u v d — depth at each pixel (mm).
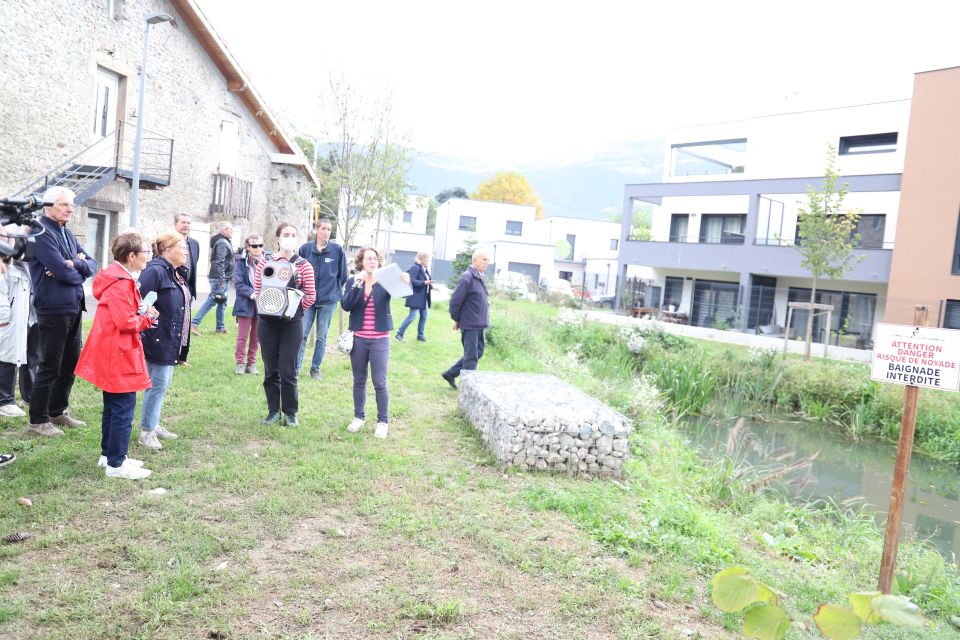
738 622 3391
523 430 5594
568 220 51062
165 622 2928
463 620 3186
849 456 10961
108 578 3230
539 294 32750
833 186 18172
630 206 27531
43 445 4871
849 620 1382
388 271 5996
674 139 28531
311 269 6113
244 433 5699
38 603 2965
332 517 4250
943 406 12570
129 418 4469
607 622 3307
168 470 4695
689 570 4012
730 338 23141
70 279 4934
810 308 17641
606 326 18609
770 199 23719
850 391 13664
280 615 3076
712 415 12984
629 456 6594
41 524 3715
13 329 5113
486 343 13828
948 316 18812
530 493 4980
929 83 19016
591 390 10047
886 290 22172
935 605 4293
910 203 19438
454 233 51188
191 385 7082
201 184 18453
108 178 13961
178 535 3721
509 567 3789
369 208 13656
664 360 14688
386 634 3006
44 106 12742
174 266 5066
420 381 8961
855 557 5207
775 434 12000
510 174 76812
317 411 6742
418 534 4070
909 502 8547
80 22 13477
